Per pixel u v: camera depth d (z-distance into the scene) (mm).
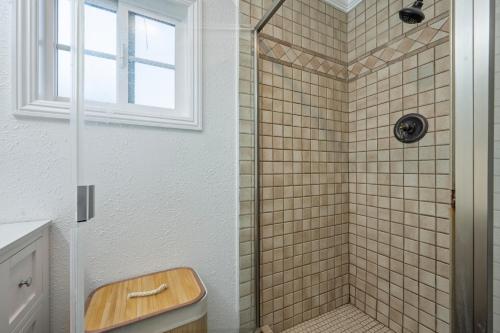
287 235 1064
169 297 634
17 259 484
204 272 846
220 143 880
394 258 1042
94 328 522
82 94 564
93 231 604
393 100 1048
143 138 714
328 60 1205
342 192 1256
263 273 994
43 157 613
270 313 1007
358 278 1214
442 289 871
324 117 1188
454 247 337
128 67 679
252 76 952
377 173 1121
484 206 304
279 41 1038
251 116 952
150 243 732
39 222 595
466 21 323
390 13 1060
